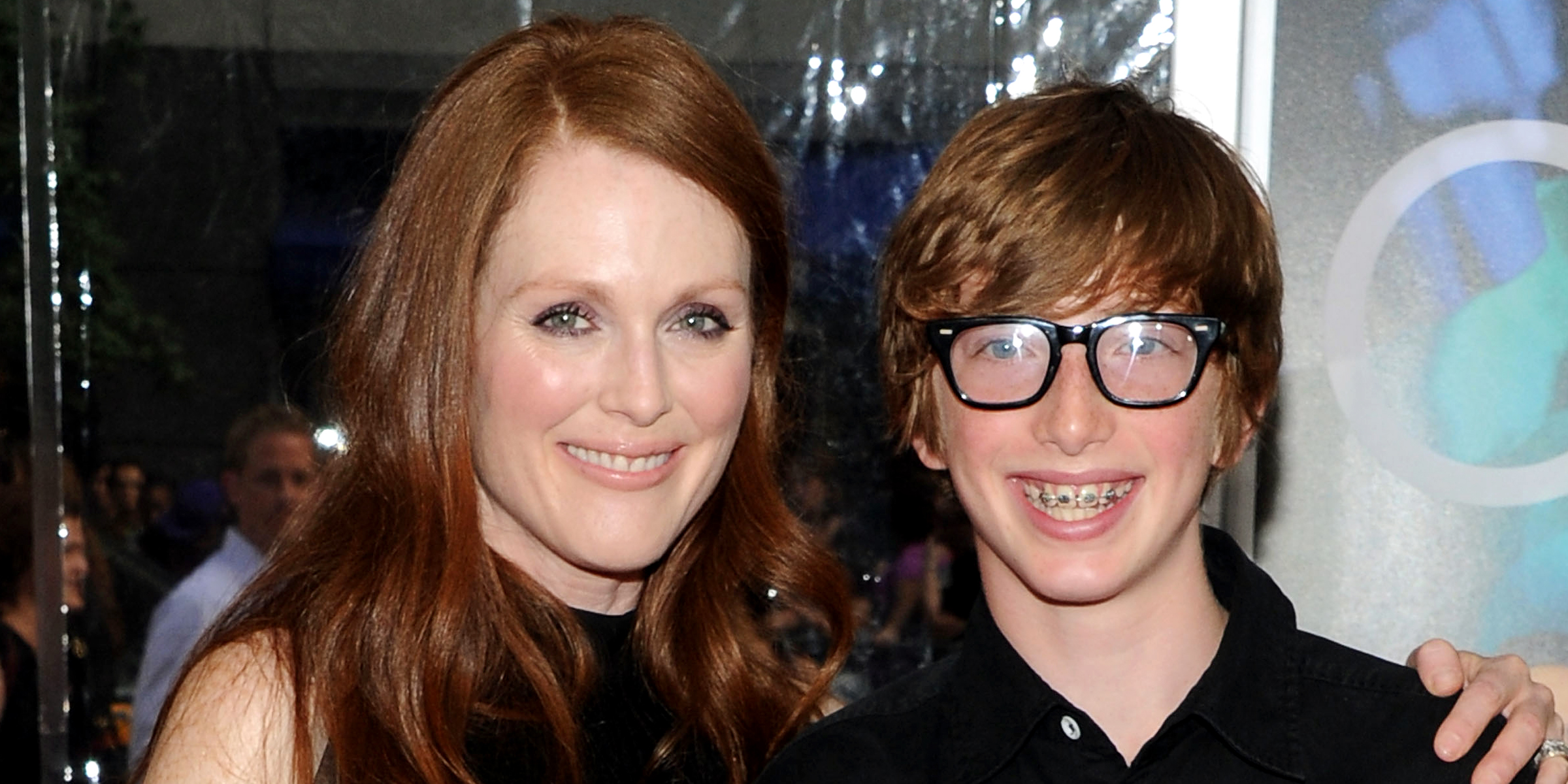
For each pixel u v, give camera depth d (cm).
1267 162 231
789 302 205
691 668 204
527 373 177
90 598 261
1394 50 232
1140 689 169
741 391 189
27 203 260
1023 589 172
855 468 262
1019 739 169
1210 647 172
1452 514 233
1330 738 167
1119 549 162
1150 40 245
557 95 177
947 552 261
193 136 261
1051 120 171
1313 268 234
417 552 183
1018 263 161
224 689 176
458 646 185
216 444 263
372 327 188
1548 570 231
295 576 189
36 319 261
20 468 267
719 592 209
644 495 183
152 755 176
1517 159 231
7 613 272
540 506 182
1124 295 162
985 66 253
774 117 256
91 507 261
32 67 259
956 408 167
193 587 260
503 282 177
